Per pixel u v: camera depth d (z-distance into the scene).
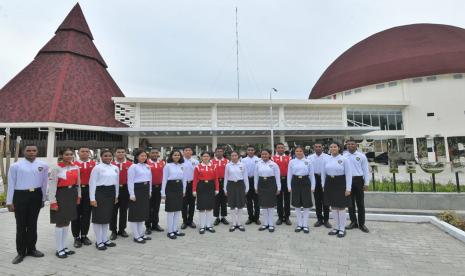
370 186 10.44
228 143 30.06
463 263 4.79
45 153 26.05
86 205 6.23
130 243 6.22
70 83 31.22
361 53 42.38
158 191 7.34
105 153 6.11
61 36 35.50
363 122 33.50
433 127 33.81
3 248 5.92
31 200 5.40
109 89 34.31
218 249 5.69
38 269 4.81
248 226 7.63
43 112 27.86
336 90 40.53
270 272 4.53
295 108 31.69
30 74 32.09
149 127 28.47
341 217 6.51
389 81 35.97
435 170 13.27
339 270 4.57
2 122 26.91
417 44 38.09
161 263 4.98
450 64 33.78
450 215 7.35
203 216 7.02
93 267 4.86
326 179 6.82
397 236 6.35
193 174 7.62
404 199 9.18
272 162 7.23
